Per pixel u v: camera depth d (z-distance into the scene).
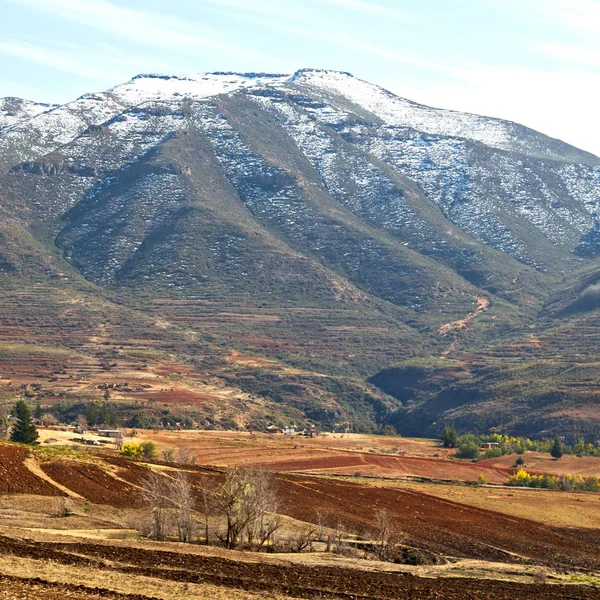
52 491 71.69
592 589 57.12
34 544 46.16
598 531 100.50
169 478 85.25
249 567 49.28
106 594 34.41
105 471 80.25
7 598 31.19
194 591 37.97
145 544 54.31
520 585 56.44
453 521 95.06
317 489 100.94
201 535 65.38
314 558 60.34
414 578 54.94
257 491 64.19
